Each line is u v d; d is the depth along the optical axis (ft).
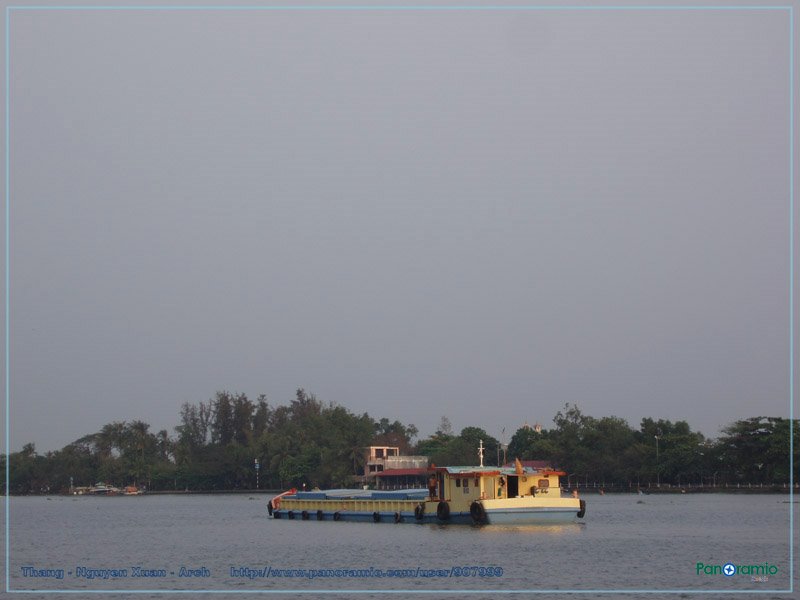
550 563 563.07
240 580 525.75
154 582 529.45
